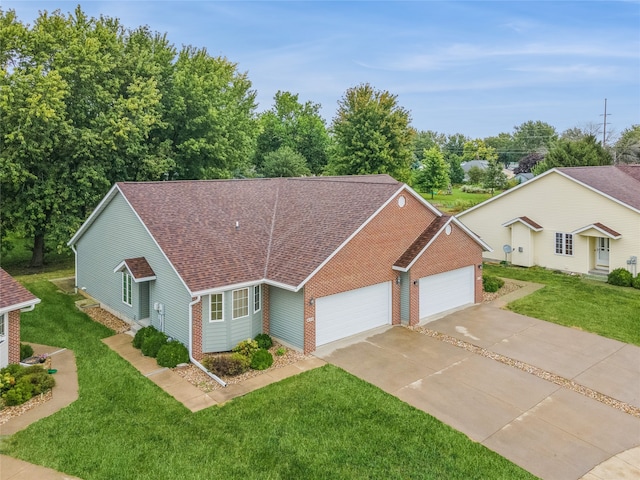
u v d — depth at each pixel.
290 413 11.72
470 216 32.50
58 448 10.15
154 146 31.11
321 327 16.33
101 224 20.27
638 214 24.50
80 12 29.62
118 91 28.08
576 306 21.03
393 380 13.65
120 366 14.53
